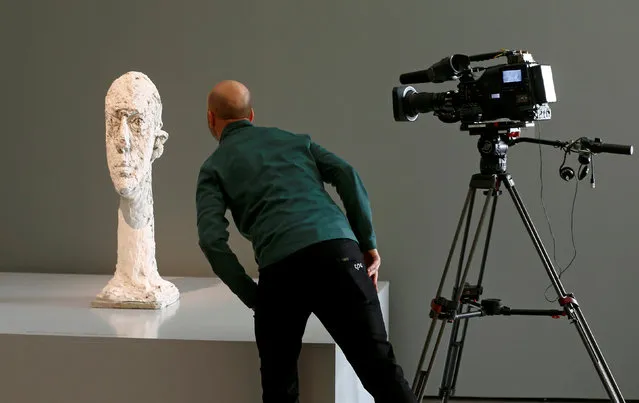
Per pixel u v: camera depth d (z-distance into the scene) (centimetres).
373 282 267
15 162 463
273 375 255
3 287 412
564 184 425
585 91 423
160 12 450
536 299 428
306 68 443
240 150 265
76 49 455
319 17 441
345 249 247
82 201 461
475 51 430
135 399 290
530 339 428
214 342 286
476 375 432
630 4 420
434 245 435
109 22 453
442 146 433
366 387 247
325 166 268
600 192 423
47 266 465
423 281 436
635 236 422
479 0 429
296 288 248
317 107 442
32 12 457
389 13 436
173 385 288
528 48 426
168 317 333
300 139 271
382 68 437
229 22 446
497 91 293
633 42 420
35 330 303
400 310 438
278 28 443
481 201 430
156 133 366
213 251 253
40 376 293
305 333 300
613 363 423
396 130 436
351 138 440
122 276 362
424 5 433
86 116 458
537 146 426
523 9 426
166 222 456
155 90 362
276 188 257
